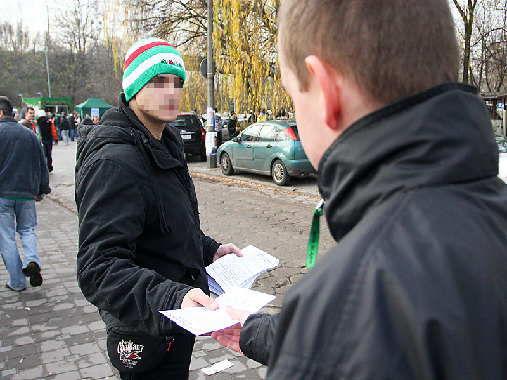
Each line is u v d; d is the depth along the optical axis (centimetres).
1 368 286
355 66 56
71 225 666
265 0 1216
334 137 63
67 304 383
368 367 44
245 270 167
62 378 275
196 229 163
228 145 1103
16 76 5316
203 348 309
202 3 1567
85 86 5069
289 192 882
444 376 43
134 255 139
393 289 47
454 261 47
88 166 138
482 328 45
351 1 57
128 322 130
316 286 52
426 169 52
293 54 64
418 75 55
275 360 54
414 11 56
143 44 150
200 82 1672
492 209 54
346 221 59
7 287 418
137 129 148
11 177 388
